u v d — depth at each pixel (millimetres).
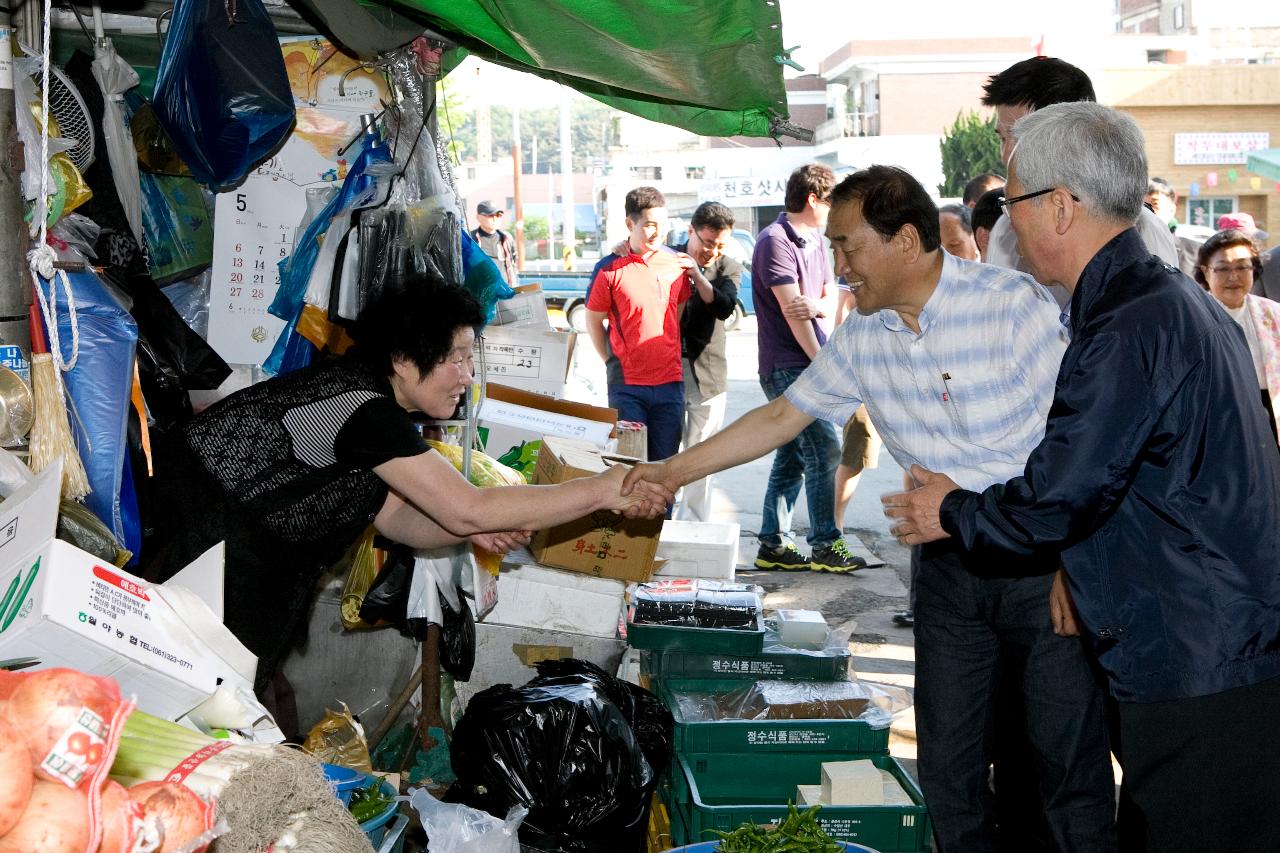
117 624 1793
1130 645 2354
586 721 3150
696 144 49594
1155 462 2314
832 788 3215
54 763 1378
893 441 3059
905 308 2883
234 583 2971
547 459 3777
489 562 3662
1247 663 2270
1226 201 33000
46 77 2568
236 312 4242
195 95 3709
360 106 4207
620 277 6598
